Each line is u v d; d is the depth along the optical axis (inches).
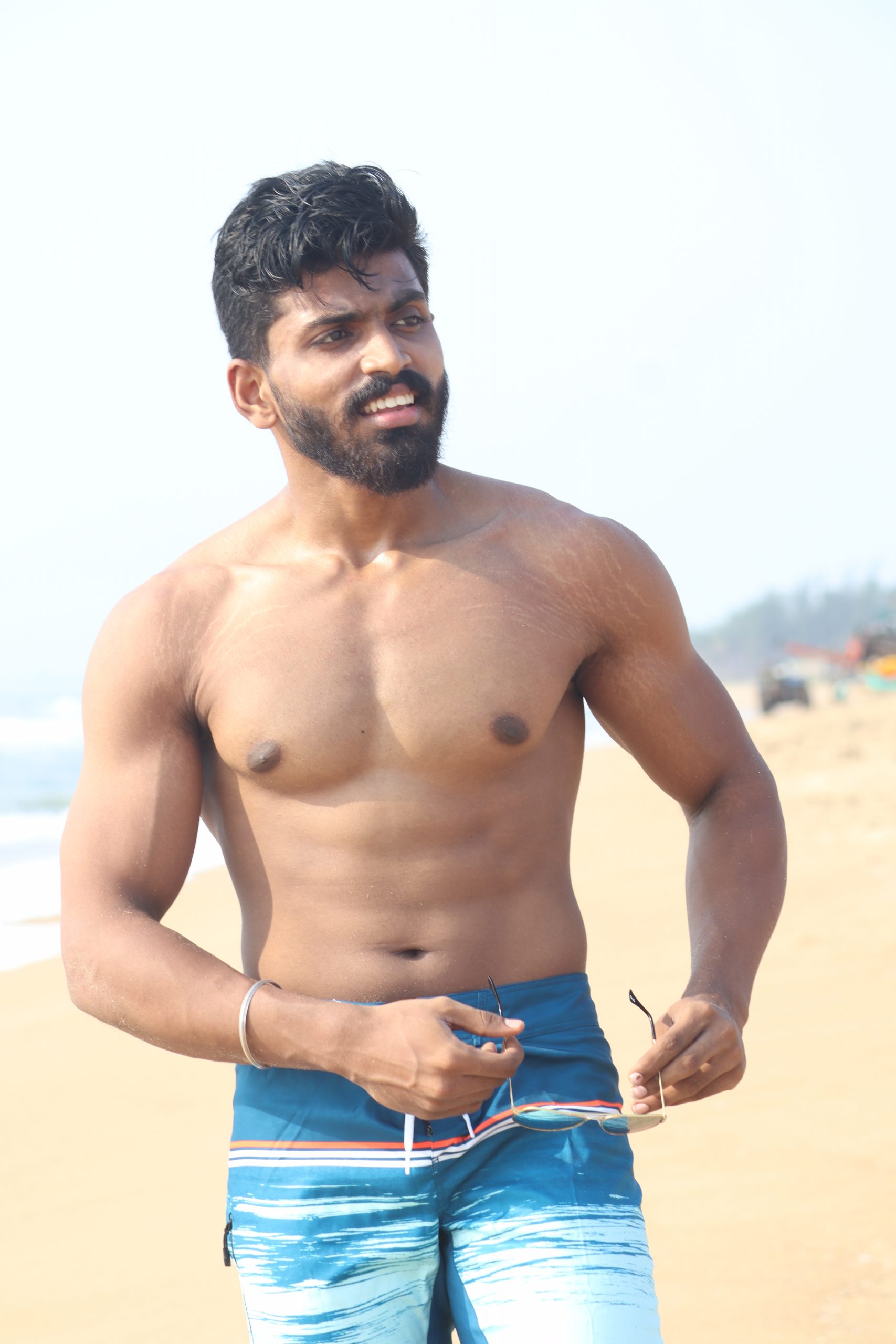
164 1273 275.0
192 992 134.3
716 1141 290.4
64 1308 260.4
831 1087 311.1
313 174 144.4
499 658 144.3
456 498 155.0
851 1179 259.8
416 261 147.6
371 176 144.6
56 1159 357.4
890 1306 209.0
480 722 142.1
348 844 141.9
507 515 154.2
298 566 149.4
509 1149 140.0
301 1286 138.1
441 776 142.1
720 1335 206.1
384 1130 138.3
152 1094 413.1
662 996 439.5
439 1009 126.3
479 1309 136.4
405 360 141.0
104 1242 295.7
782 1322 208.2
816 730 1598.2
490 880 143.3
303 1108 140.8
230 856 149.9
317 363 141.7
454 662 143.3
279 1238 139.4
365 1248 137.9
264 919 146.2
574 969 147.5
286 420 145.9
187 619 148.3
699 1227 247.4
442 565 148.6
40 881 998.4
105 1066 449.1
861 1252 229.0
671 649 155.9
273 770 143.3
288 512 153.1
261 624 146.7
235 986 133.9
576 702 155.4
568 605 150.3
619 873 737.0
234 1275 272.4
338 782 142.6
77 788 150.6
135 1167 346.6
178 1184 330.3
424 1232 138.3
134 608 149.6
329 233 140.3
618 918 588.4
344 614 146.0
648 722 156.6
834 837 717.9
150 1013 135.9
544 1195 137.1
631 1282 134.4
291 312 142.3
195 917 751.7
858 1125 285.9
